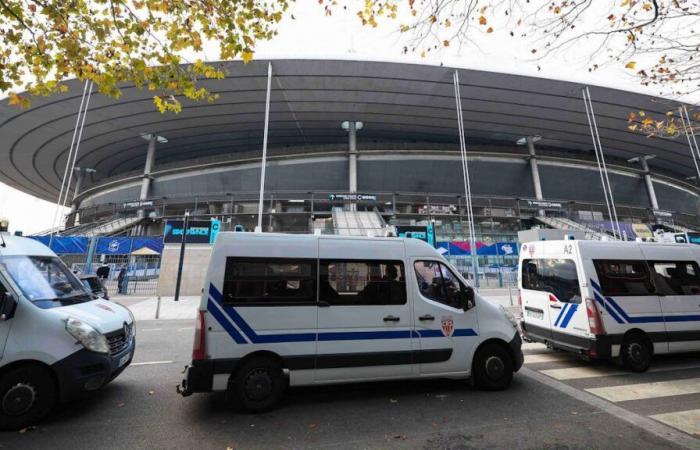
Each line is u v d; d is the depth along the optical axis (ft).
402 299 16.26
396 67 108.99
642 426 12.73
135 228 136.77
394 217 134.51
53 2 17.92
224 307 14.34
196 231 64.49
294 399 15.37
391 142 161.38
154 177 146.10
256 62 104.27
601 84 117.19
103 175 191.01
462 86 118.32
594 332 19.29
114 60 20.02
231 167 144.36
